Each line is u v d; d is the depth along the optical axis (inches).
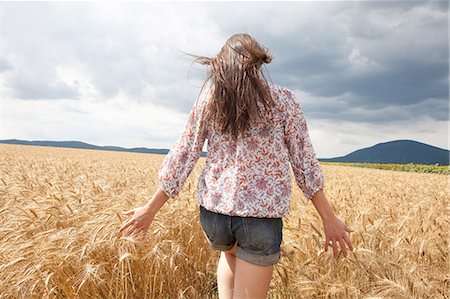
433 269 111.3
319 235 122.5
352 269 119.0
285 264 127.1
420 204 190.1
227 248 78.8
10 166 485.1
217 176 74.3
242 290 72.1
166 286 124.3
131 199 165.9
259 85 69.4
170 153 80.7
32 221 131.0
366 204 222.4
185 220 147.6
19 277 99.3
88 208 152.9
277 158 72.1
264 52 71.7
